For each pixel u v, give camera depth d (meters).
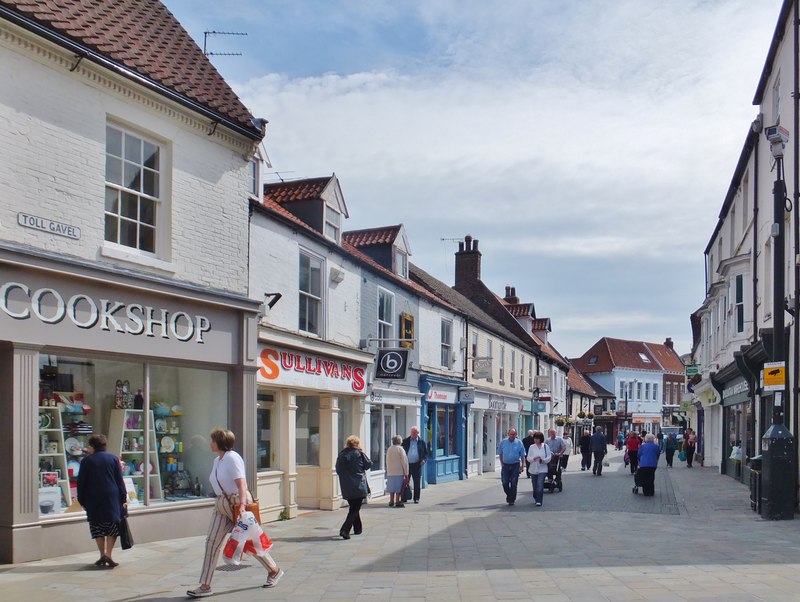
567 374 53.50
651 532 12.30
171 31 13.57
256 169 14.37
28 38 9.28
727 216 26.88
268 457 14.50
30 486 9.15
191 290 11.57
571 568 9.11
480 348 30.41
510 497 17.47
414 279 26.72
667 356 84.56
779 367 13.72
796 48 15.45
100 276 10.05
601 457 27.47
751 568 8.84
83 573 8.77
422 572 9.06
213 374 12.46
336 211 17.44
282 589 8.20
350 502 12.09
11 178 9.06
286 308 14.68
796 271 15.11
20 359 9.14
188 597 7.75
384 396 19.98
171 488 11.65
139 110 11.01
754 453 19.86
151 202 11.41
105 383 10.65
